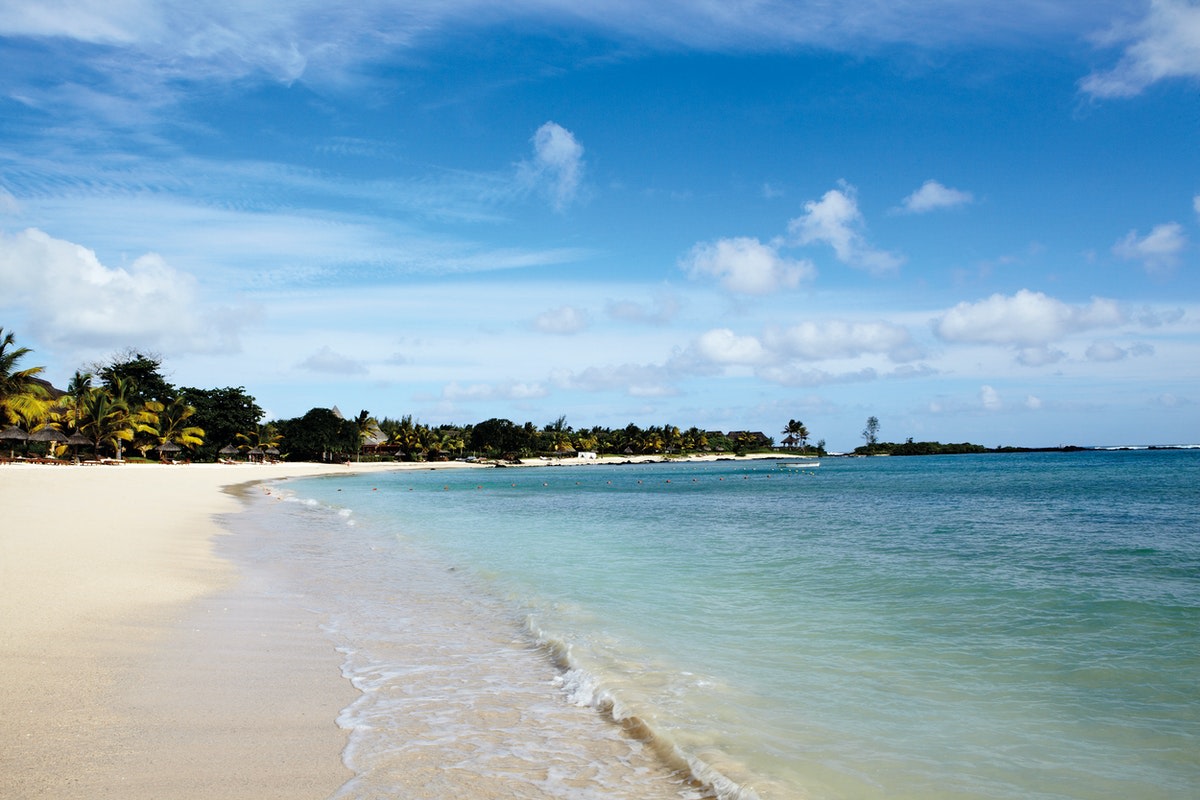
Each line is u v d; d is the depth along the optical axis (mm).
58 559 14969
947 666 9422
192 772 5750
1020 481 70812
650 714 7488
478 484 82688
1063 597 13984
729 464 199250
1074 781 6137
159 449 93312
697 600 13703
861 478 91438
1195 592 14367
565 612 12516
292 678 8406
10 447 74312
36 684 7555
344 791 5574
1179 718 7602
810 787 5938
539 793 5738
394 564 17969
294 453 129000
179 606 11734
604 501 49656
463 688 8344
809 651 10141
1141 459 157250
